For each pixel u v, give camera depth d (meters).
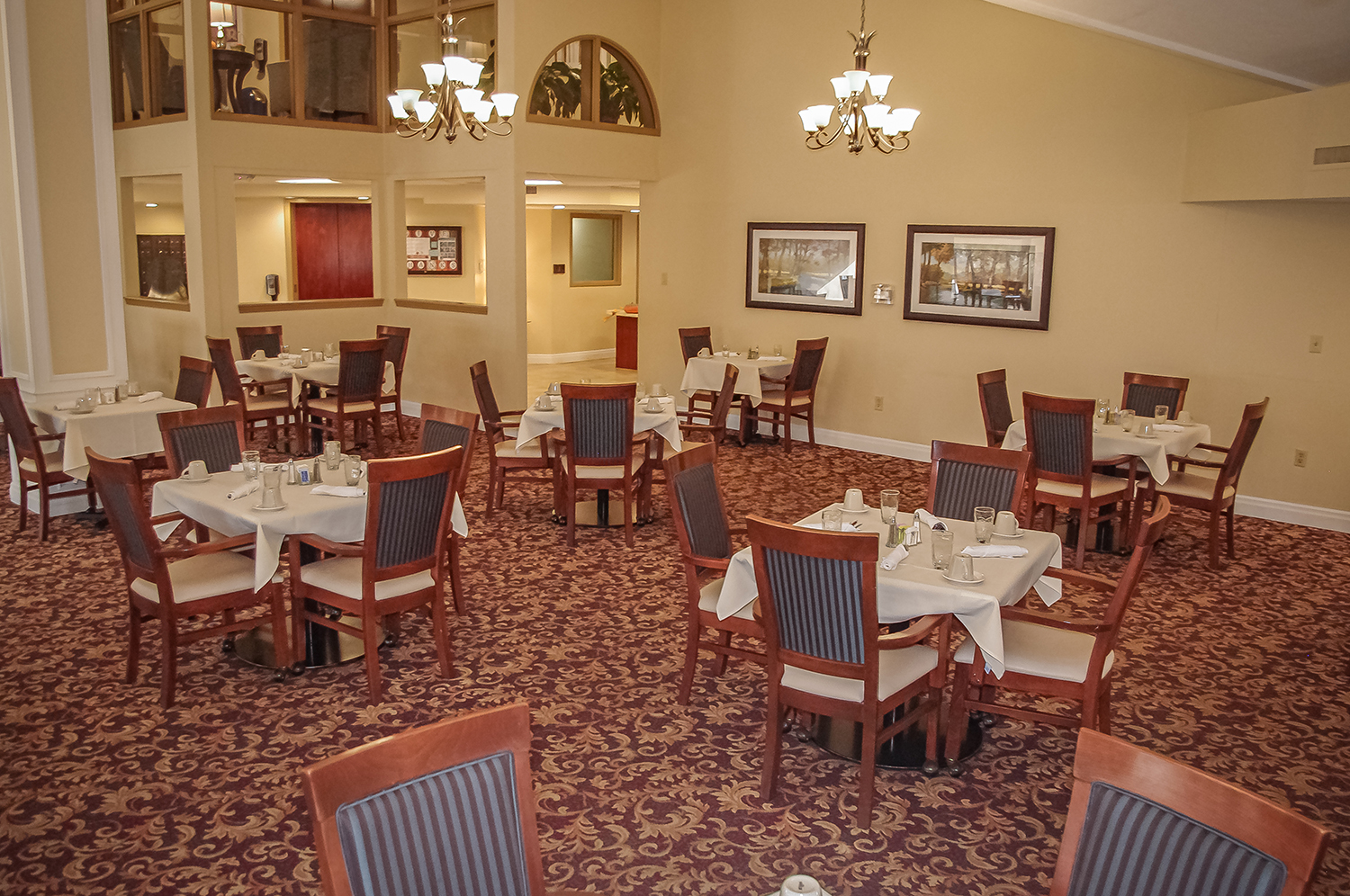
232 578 4.24
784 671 3.46
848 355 9.54
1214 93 7.25
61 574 5.74
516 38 9.00
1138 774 1.91
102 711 4.11
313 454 8.75
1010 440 6.76
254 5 9.23
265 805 3.45
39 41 6.56
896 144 8.93
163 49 9.43
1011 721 4.19
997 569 3.71
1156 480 6.25
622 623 5.18
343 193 12.73
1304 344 7.12
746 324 10.20
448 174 9.79
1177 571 6.17
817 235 9.52
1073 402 5.96
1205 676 4.65
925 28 8.63
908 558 3.83
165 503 4.63
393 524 4.12
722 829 3.36
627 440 6.32
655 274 10.80
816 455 9.28
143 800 3.47
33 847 3.20
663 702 4.29
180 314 9.72
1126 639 5.09
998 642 3.38
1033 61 8.09
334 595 4.25
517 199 9.27
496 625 5.11
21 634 4.88
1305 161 6.21
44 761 3.72
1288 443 7.28
